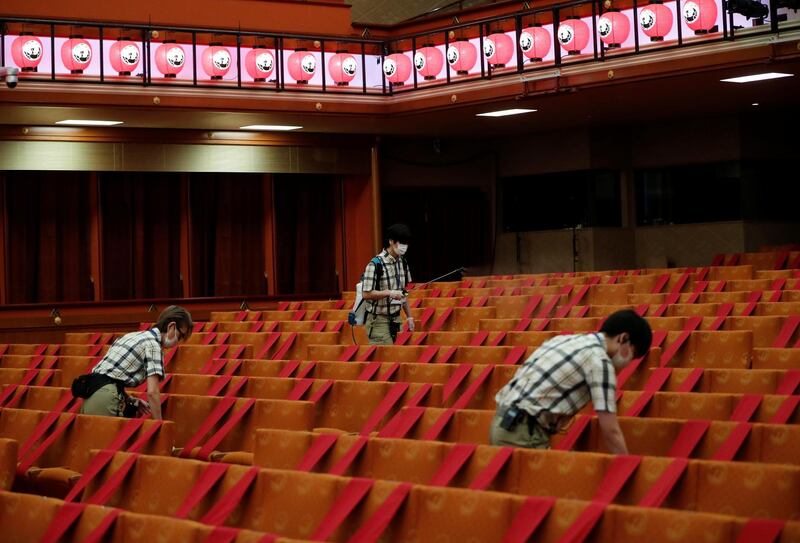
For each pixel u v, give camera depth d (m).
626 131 16.19
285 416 6.34
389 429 5.70
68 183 14.36
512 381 4.49
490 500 3.88
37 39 12.14
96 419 6.31
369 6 17.23
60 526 4.38
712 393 5.53
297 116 13.59
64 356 9.89
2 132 13.50
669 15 11.74
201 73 13.41
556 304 10.09
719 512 3.85
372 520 4.05
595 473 4.12
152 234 14.84
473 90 13.10
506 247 16.91
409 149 16.36
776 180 15.48
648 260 16.08
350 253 15.93
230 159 14.77
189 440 6.79
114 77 12.55
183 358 9.45
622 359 4.30
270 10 14.21
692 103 13.80
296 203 15.73
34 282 14.20
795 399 5.03
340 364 7.70
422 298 11.27
